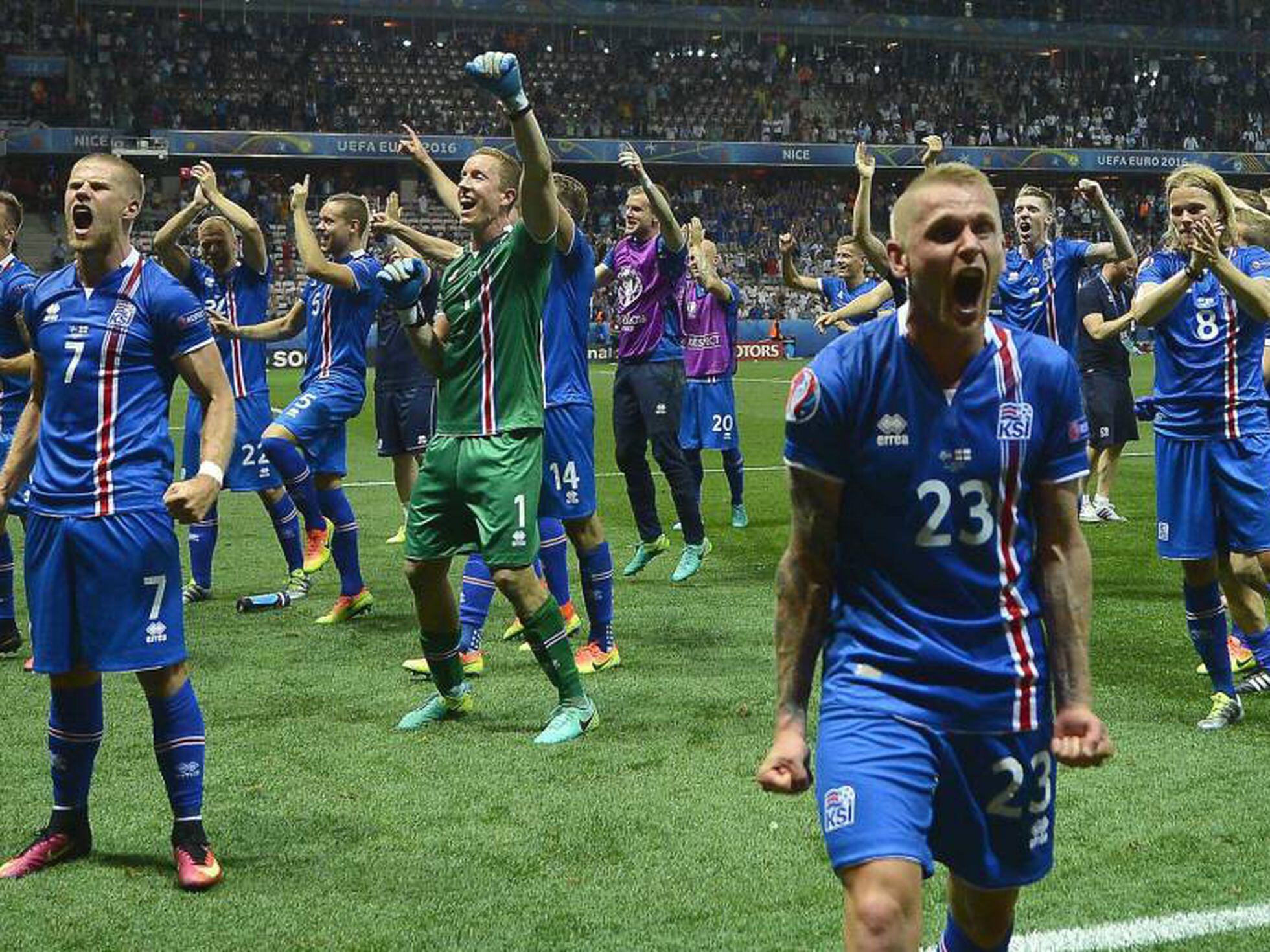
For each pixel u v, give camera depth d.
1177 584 8.80
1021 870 2.82
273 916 3.92
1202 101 49.81
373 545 10.61
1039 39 48.34
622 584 9.01
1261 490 5.71
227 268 8.73
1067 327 8.38
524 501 5.46
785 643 2.84
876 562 2.81
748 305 39.75
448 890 4.09
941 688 2.75
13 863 4.25
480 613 6.64
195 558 8.54
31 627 4.28
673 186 45.25
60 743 4.32
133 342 4.23
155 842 4.51
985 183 2.64
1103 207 7.98
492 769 5.21
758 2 45.59
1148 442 18.19
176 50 41.12
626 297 8.85
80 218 4.20
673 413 8.95
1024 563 2.79
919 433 2.72
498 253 5.39
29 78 39.50
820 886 4.09
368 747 5.51
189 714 4.25
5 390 7.33
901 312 2.76
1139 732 5.64
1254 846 4.37
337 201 8.30
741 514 11.41
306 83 41.84
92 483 4.18
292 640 7.44
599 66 45.25
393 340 9.33
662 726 5.76
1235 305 5.73
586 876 4.18
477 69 4.93
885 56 48.09
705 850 4.38
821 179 46.72
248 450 8.45
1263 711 5.96
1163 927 3.77
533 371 5.50
